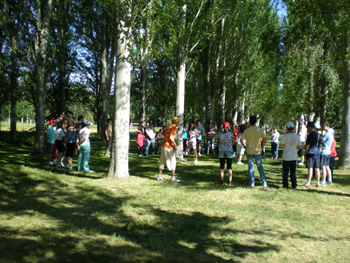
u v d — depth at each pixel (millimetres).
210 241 4328
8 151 16188
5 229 4445
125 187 7605
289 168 8281
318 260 3822
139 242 4207
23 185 7375
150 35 9609
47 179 8219
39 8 15477
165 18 10023
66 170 10016
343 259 3877
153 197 6695
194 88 35562
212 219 5293
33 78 18375
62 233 4410
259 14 23031
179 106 13578
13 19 16250
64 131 10719
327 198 7043
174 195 6953
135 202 6246
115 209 5715
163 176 9477
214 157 16094
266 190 7797
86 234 4434
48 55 15812
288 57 21312
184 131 17016
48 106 29891
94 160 13141
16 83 21562
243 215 5578
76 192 6938
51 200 6191
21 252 3713
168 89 29031
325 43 19766
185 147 17562
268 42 21266
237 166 12641
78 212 5473
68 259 3592
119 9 7887
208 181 8883
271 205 6344
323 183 8711
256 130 8344
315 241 4457
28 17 15375
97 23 19828
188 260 3703
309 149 8398
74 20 17562
